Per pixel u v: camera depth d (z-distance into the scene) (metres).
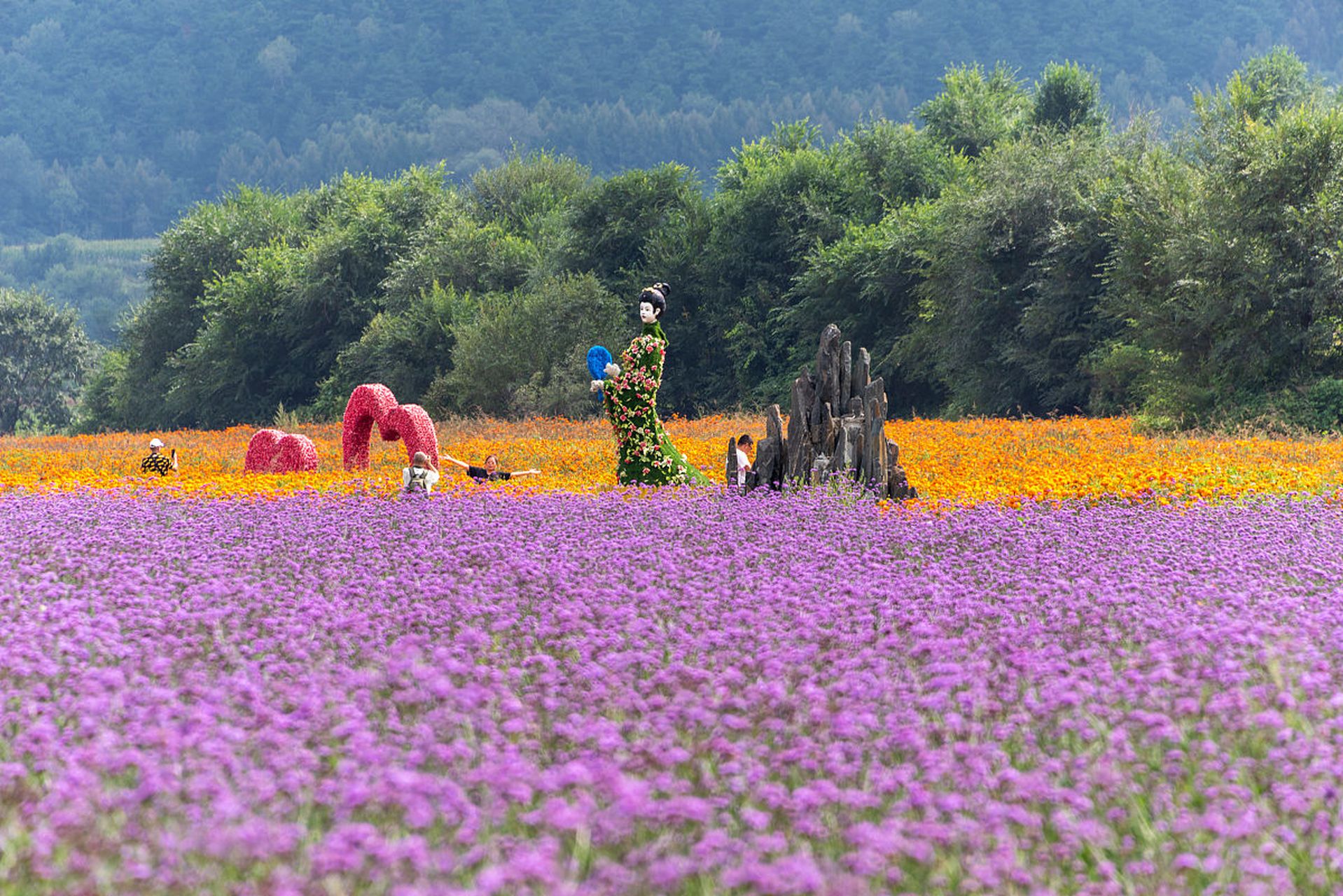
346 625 25.22
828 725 18.58
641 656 22.14
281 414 157.12
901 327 163.75
